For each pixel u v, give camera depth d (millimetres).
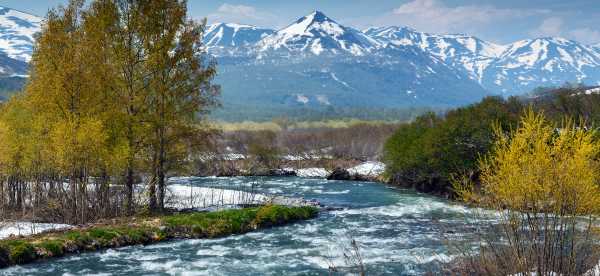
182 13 34062
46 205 36500
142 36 33469
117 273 23422
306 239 31375
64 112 32406
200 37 34719
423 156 58312
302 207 41688
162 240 30453
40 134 34438
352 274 22641
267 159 98312
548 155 11195
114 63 33000
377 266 23797
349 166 98500
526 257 11984
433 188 59719
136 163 34312
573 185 10961
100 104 32906
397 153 65688
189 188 52250
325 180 76625
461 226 22188
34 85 33000
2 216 34250
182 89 34250
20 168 37656
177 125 34156
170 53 33875
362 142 122625
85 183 33250
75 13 33906
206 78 34750
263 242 30516
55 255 26016
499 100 62125
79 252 27031
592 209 11234
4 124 36406
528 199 11430
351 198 53594
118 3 33250
